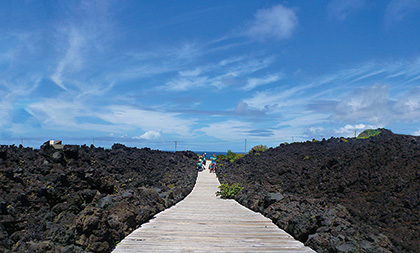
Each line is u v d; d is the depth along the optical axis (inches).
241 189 517.0
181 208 391.9
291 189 448.5
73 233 202.5
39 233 196.5
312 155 604.7
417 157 375.2
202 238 244.4
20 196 219.3
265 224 298.2
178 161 868.6
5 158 263.4
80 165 327.0
